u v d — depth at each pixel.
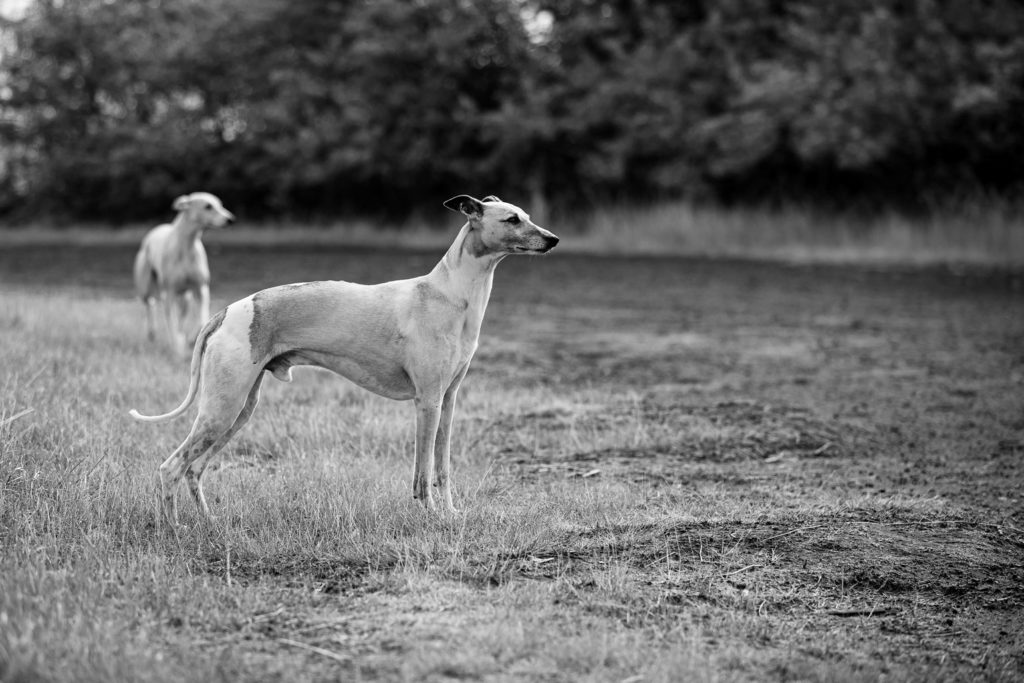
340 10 44.50
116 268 29.00
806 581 7.08
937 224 32.25
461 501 8.38
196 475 7.73
